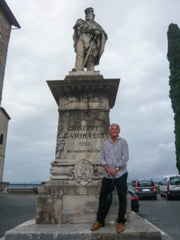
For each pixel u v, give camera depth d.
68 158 5.53
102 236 3.89
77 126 5.80
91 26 7.09
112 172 4.19
